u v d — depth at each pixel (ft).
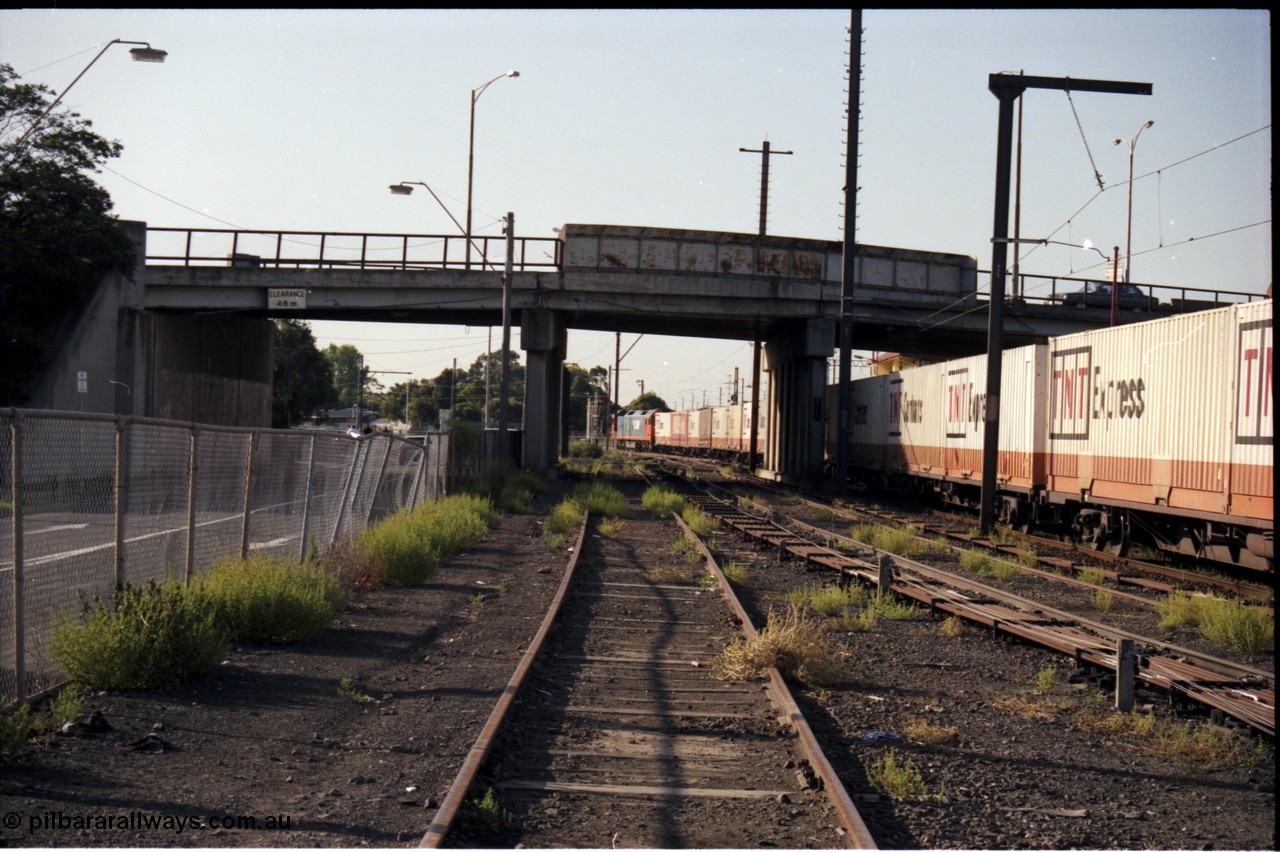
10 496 26.66
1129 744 25.50
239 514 42.29
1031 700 29.76
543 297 130.21
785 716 25.99
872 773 21.90
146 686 26.17
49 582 27.22
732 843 17.74
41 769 19.60
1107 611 46.03
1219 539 56.70
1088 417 71.10
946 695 30.07
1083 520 74.74
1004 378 86.63
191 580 33.45
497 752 22.26
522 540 72.84
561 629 38.86
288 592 34.09
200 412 129.29
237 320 143.43
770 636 31.58
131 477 32.86
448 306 127.13
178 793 18.84
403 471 68.59
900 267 135.85
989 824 19.29
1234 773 23.24
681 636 38.34
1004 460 86.33
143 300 113.50
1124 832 19.11
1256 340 51.08
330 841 16.89
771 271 133.18
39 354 93.09
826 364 139.64
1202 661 33.35
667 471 184.24
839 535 77.30
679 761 22.65
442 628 38.40
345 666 30.81
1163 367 60.59
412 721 24.97
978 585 49.03
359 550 47.44
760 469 198.90
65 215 98.37
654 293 130.82
